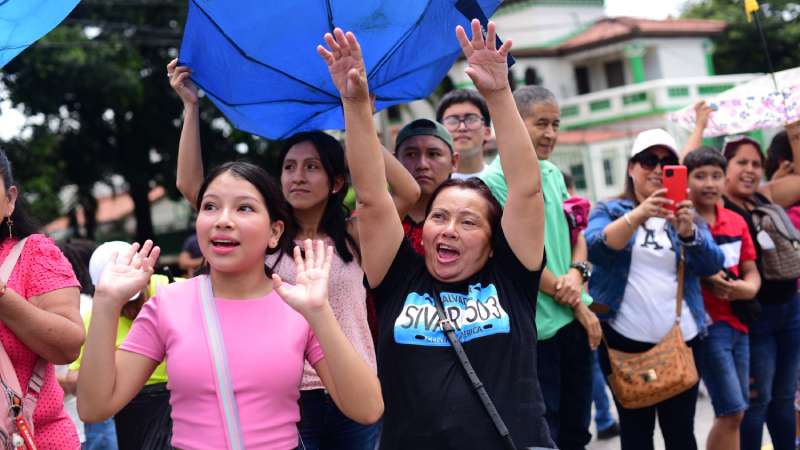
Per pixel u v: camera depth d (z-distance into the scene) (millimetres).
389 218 3611
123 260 3068
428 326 3520
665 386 5242
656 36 33281
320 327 2949
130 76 22578
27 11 3527
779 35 33094
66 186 26922
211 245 3145
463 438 3357
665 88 30797
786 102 7004
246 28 3934
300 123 4512
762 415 6320
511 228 3598
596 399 7781
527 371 3486
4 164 3533
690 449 5418
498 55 3480
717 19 35344
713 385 5902
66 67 21609
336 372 2965
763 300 6332
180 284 3230
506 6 34656
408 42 4094
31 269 3592
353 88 3395
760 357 6336
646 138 5688
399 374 3498
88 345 2961
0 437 3262
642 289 5445
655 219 5523
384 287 3695
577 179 31781
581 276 5438
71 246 5961
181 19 24656
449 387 3416
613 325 5504
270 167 24906
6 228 3635
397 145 5258
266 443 3029
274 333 3119
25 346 3506
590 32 34562
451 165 5270
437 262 3619
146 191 27391
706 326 5691
